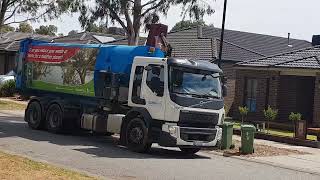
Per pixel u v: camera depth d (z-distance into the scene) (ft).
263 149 58.59
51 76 64.49
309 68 82.07
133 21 85.35
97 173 36.96
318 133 67.00
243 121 88.28
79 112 60.03
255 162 49.73
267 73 91.35
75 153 46.24
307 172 45.65
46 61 65.41
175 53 112.78
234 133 74.08
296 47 139.54
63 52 63.00
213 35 123.65
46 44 66.80
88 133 64.13
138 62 50.78
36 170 33.35
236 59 108.58
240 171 43.29
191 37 119.65
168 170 40.75
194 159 48.88
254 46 128.67
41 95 67.56
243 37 131.64
